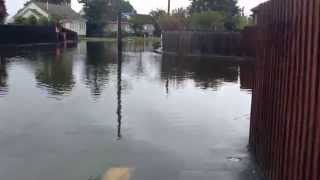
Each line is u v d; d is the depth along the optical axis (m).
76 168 7.45
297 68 5.09
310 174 4.46
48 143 8.88
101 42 66.19
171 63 29.27
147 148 8.70
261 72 7.70
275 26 6.54
